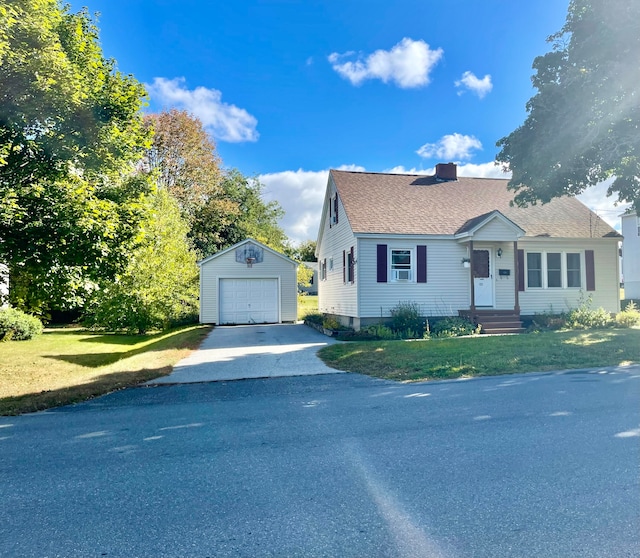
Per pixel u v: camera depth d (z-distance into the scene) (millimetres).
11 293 13375
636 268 33156
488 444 4672
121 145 10383
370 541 2832
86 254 9672
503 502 3338
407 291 16891
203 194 38906
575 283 18375
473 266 16703
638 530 2908
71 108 9086
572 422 5398
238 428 5496
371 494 3529
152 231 20938
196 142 38062
